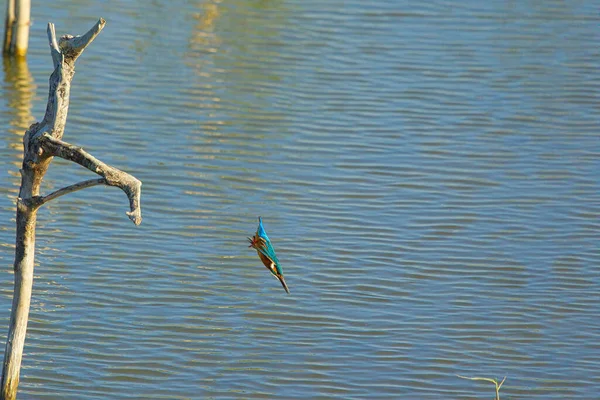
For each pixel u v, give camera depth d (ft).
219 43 74.59
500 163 58.08
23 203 29.89
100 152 56.49
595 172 57.06
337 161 57.41
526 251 47.96
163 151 57.16
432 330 40.75
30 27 75.46
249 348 38.86
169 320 40.57
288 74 69.72
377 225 50.11
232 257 46.29
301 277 44.68
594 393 36.55
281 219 50.21
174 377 36.65
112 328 39.68
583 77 71.00
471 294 43.86
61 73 29.04
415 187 54.65
